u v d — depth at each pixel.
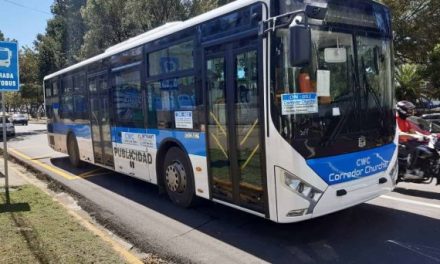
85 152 11.65
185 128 7.07
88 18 32.16
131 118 8.84
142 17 29.69
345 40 5.58
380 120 5.94
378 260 5.03
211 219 6.93
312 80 5.25
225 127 6.09
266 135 5.24
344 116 5.50
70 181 10.75
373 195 5.85
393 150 6.18
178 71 7.16
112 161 9.95
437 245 5.42
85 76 11.09
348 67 5.59
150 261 5.24
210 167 6.52
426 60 19.97
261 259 5.23
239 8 5.70
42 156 16.45
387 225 6.20
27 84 53.00
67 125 12.84
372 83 5.87
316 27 5.30
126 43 9.23
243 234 6.14
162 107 7.70
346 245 5.54
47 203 7.79
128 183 10.22
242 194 5.86
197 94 6.70
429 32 18.38
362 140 5.66
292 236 5.95
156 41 7.77
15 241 5.69
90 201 8.52
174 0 29.66
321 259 5.14
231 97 5.91
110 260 5.03
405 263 4.93
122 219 7.16
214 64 6.26
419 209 6.91
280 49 5.12
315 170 5.19
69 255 5.19
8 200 8.03
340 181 5.41
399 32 18.30
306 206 5.15
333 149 5.37
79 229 6.20
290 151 5.10
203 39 6.48
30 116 86.12
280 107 5.12
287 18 4.99
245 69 5.62
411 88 19.02
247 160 5.70
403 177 7.45
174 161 7.59
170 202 8.16
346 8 5.61
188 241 5.97
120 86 9.23
